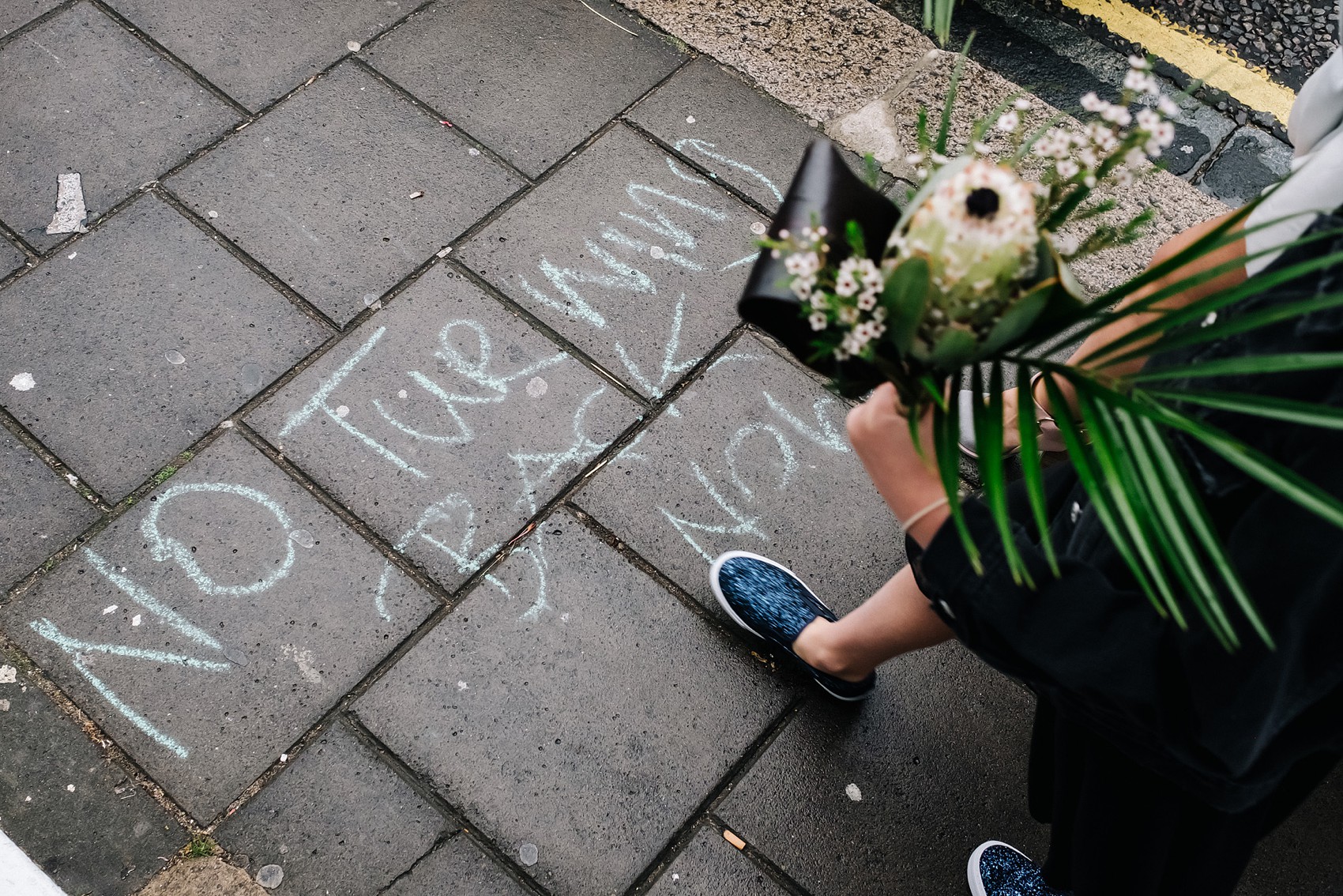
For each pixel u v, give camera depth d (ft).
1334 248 4.38
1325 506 3.52
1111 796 5.49
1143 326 4.00
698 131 11.07
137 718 7.85
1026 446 4.08
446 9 11.56
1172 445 4.31
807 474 9.33
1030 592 4.42
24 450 8.76
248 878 7.43
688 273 10.19
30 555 8.35
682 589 8.77
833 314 3.85
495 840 7.72
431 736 8.00
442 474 8.97
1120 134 4.13
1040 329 4.02
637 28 11.69
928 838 8.07
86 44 10.86
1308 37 12.62
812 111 11.32
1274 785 4.79
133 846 7.46
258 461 8.89
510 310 9.82
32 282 9.52
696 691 8.38
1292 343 4.35
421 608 8.44
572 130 10.91
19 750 7.68
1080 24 12.48
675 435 9.37
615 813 7.89
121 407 9.01
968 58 11.96
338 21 11.32
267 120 10.61
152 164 10.23
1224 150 11.62
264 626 8.25
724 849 7.88
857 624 7.23
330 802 7.72
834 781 8.19
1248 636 4.13
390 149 10.57
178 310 9.51
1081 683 4.41
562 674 8.32
